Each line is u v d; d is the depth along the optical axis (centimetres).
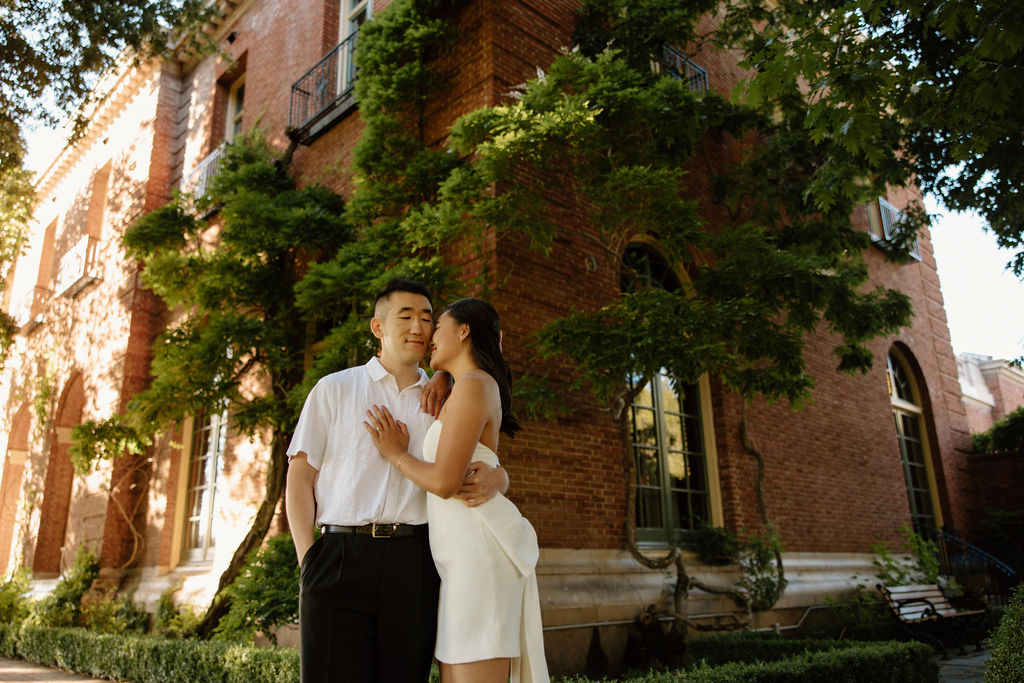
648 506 828
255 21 1271
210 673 582
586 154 649
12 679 773
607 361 591
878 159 470
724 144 1081
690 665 656
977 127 507
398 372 254
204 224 920
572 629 648
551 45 826
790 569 953
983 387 2309
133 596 1071
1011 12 401
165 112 1407
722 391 944
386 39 809
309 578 223
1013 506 1495
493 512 216
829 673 491
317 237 799
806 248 866
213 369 776
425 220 640
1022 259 710
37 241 1834
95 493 1202
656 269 947
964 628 989
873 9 442
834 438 1151
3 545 1638
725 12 1170
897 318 963
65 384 1443
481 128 642
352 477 233
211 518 1039
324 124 977
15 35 828
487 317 241
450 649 206
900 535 1235
